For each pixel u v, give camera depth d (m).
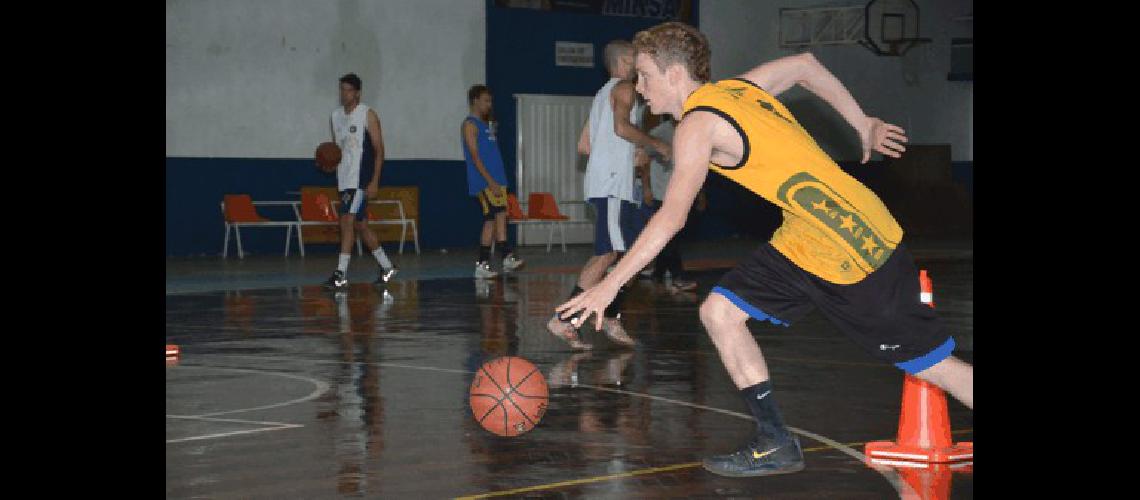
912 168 29.06
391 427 6.29
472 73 23.70
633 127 9.09
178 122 20.66
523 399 5.71
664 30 5.00
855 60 28.25
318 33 21.98
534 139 24.64
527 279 16.31
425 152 23.22
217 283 15.63
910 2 28.70
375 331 10.60
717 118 4.65
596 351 9.29
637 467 5.32
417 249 22.23
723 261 19.80
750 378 5.13
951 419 6.31
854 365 8.48
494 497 4.79
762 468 5.14
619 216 9.27
